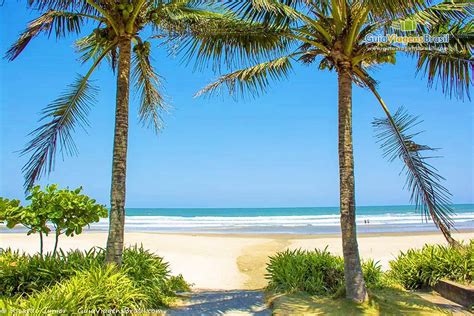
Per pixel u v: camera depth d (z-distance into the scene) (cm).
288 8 619
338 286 767
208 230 3042
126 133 711
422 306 668
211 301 753
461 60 672
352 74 714
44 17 716
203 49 744
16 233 2492
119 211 689
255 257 1420
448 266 806
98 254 822
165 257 1369
